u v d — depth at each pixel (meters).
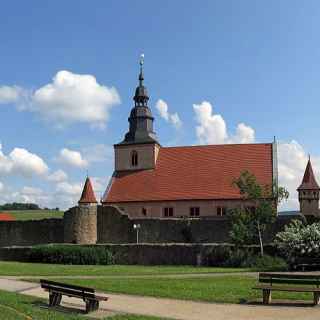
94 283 26.83
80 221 54.88
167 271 35.97
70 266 41.75
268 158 62.41
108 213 54.91
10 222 57.16
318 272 33.56
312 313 18.31
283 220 49.34
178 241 52.12
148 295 22.66
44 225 56.34
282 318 17.44
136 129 68.50
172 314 18.31
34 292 24.42
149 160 65.94
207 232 51.47
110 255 45.53
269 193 46.34
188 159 65.25
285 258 40.84
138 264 44.88
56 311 18.73
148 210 61.56
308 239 37.00
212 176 62.09
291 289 20.34
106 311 18.92
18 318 16.17
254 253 42.41
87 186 63.78
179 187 62.06
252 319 17.31
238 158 63.34
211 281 27.81
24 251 48.25
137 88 70.12
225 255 42.59
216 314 18.28
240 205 56.50
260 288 20.61
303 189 61.50
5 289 25.45
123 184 64.75
